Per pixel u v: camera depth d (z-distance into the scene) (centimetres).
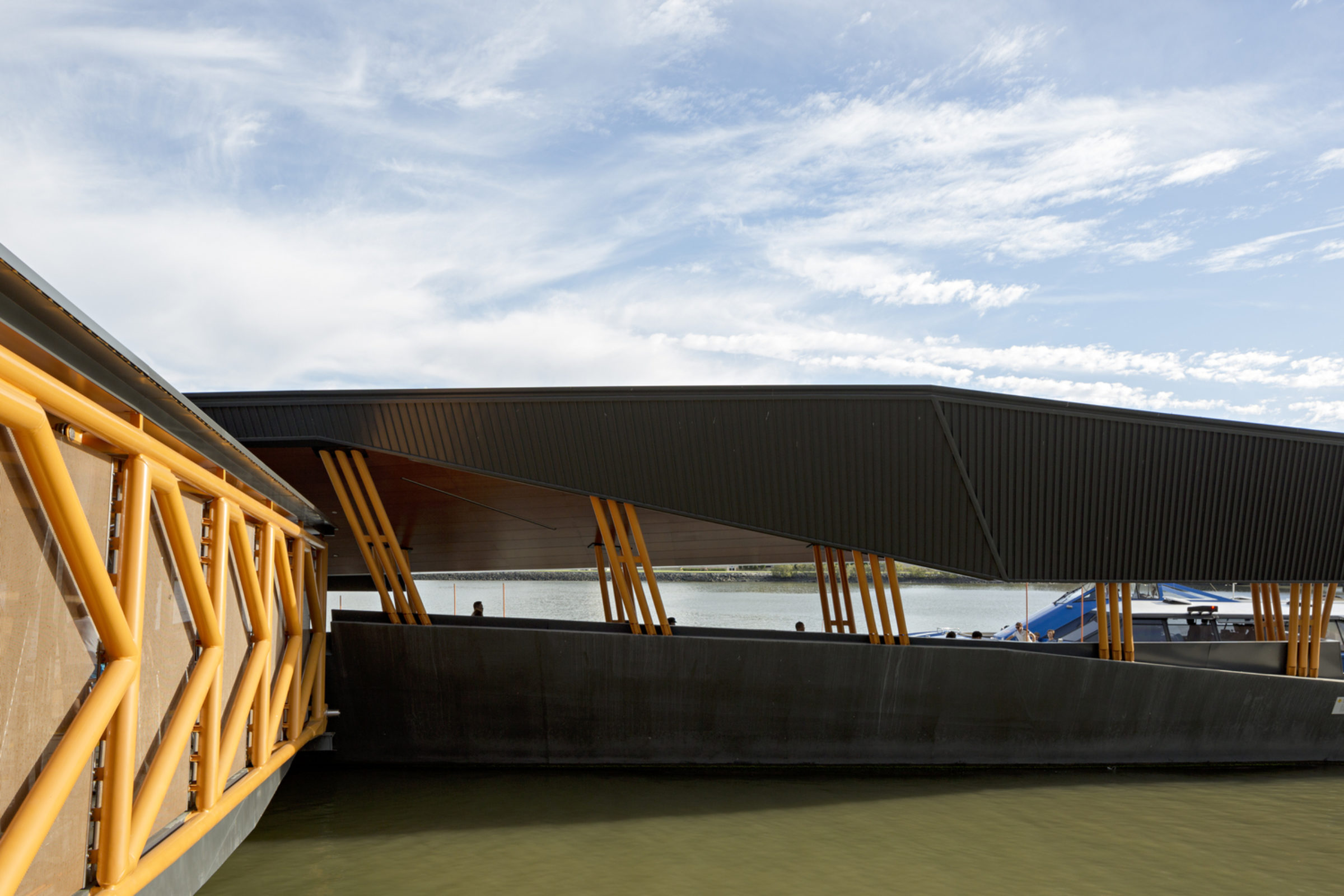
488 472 1027
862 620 3216
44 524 295
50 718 298
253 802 638
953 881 721
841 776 1041
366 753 1048
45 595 295
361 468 1043
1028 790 1006
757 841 809
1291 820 913
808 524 1050
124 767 340
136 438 346
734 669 1048
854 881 713
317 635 920
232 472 494
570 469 1033
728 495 1040
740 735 1047
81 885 329
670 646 1042
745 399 1025
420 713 1047
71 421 294
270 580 625
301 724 796
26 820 266
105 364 308
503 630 1041
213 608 466
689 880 708
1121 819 904
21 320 251
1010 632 1636
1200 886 723
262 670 597
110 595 315
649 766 1042
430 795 934
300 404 1016
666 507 1038
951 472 1049
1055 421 1054
